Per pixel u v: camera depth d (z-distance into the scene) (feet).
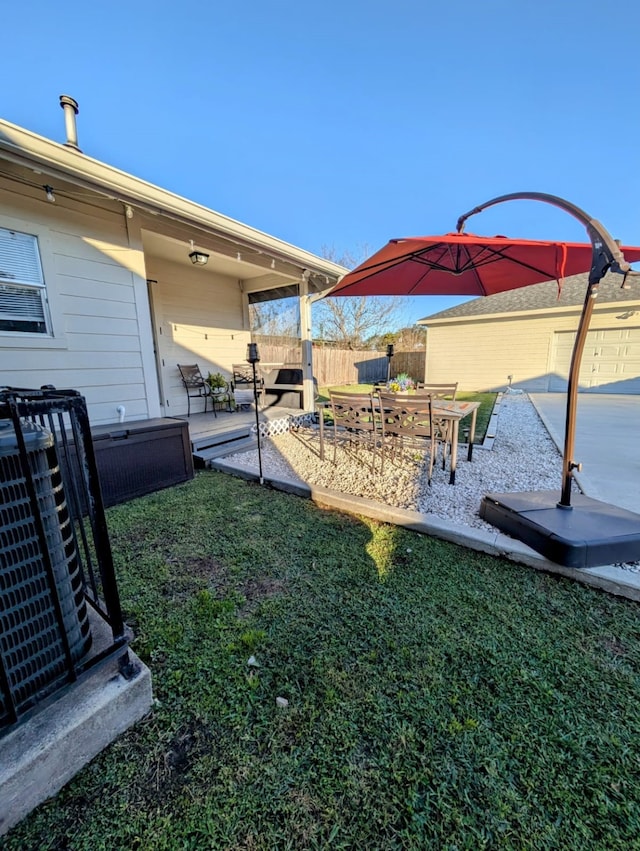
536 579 6.72
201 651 5.08
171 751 3.80
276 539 8.25
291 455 14.78
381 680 4.61
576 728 3.99
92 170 9.31
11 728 3.28
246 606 6.01
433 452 10.97
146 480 10.95
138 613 5.83
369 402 12.28
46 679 3.66
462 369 40.81
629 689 4.46
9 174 9.40
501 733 3.95
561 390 35.65
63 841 3.11
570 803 3.34
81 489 9.58
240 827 3.19
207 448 14.73
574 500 8.34
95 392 11.52
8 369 9.82
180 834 3.15
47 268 10.28
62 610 3.82
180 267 19.53
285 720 4.11
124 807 3.34
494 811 3.29
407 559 7.42
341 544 8.03
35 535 3.48
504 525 7.96
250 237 13.92
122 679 4.05
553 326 35.32
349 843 3.08
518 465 12.96
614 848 3.02
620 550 6.71
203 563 7.29
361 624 5.58
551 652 5.03
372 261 10.05
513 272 11.82
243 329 23.26
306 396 20.80
